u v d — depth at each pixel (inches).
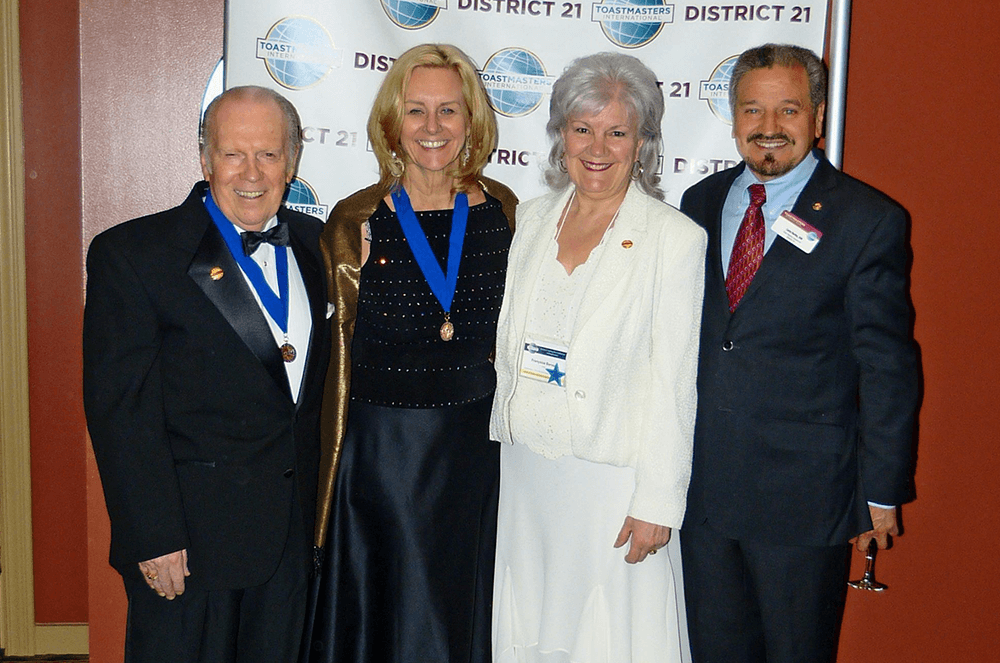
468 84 82.0
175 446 70.7
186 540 68.9
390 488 82.4
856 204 75.1
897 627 114.6
